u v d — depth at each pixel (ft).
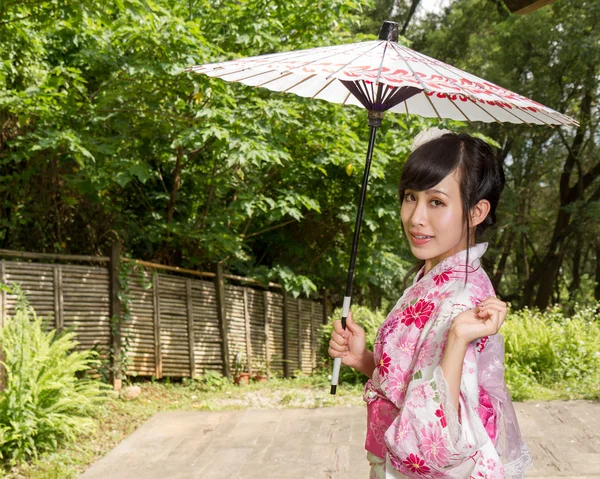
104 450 18.33
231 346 32.60
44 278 23.03
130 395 24.66
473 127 61.98
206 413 22.30
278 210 31.22
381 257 41.57
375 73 5.69
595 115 64.39
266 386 30.53
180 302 29.30
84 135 22.31
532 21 57.36
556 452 16.22
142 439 19.04
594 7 54.80
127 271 25.99
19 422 16.66
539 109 6.22
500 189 5.87
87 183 22.97
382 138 32.30
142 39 22.63
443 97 7.75
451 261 5.76
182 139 23.00
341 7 29.27
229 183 29.81
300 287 36.29
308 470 15.81
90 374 24.25
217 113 23.34
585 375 26.43
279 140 25.91
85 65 26.48
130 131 25.21
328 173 33.47
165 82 23.97
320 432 19.17
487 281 5.79
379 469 5.93
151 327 27.61
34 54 24.30
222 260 32.24
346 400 24.04
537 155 63.36
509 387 23.57
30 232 26.09
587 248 84.12
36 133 22.25
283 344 38.93
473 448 4.97
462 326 5.08
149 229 30.09
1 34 19.97
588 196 72.79
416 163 5.68
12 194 25.11
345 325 6.95
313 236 37.70
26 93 21.77
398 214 32.96
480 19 68.59
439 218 5.62
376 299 57.11
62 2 17.81
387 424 5.83
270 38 27.55
